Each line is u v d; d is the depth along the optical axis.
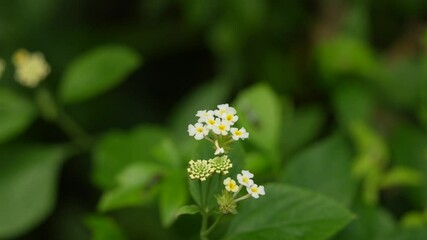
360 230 0.55
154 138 0.61
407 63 0.71
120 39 0.85
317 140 0.73
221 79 0.77
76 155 0.81
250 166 0.54
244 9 0.72
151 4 0.81
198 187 0.45
